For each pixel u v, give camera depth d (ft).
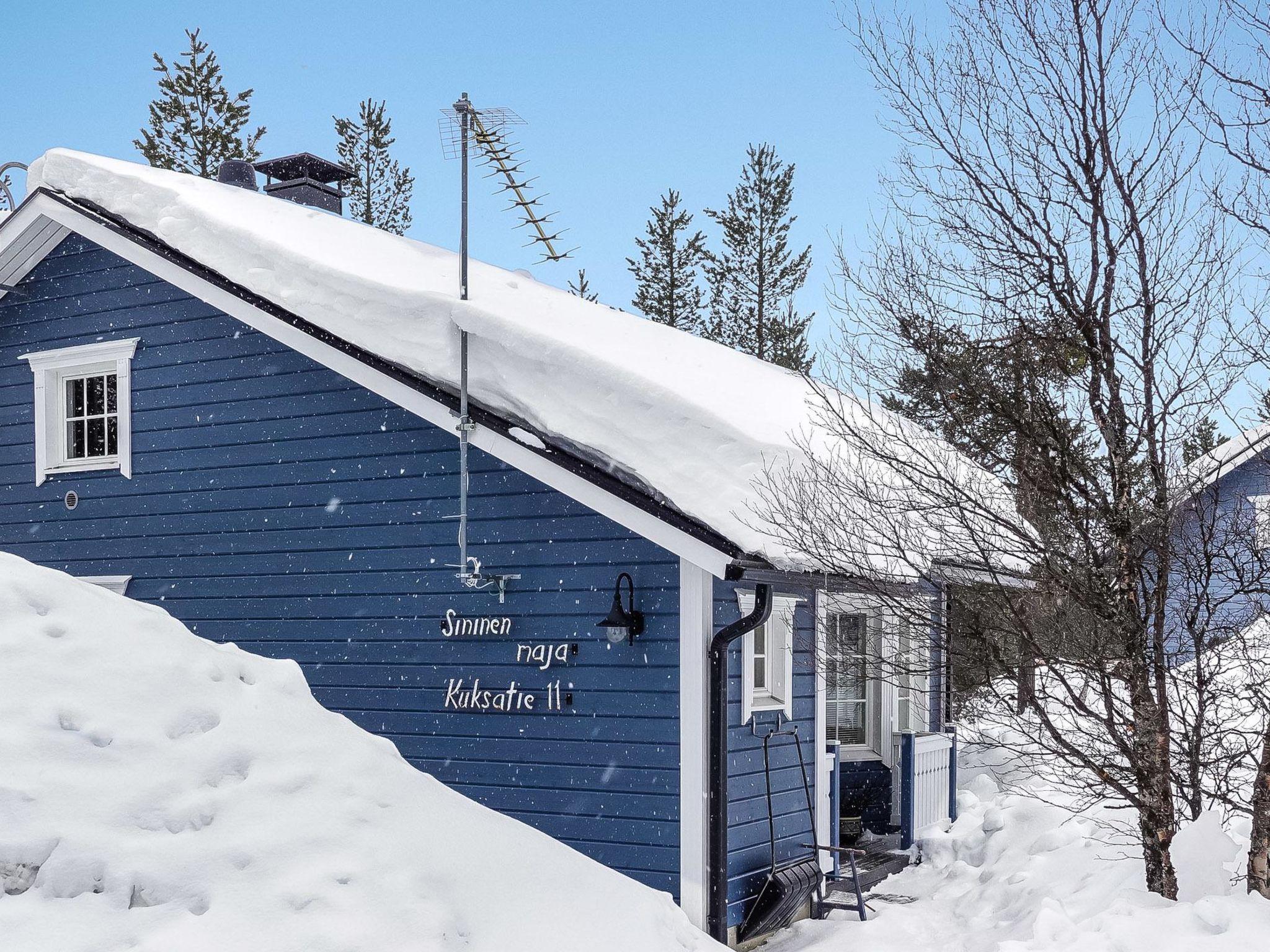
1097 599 23.57
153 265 34.06
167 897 12.25
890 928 27.94
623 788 26.50
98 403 36.52
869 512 25.23
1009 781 43.37
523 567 28.37
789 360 84.94
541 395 28.17
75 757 13.26
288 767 14.43
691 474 26.50
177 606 33.37
